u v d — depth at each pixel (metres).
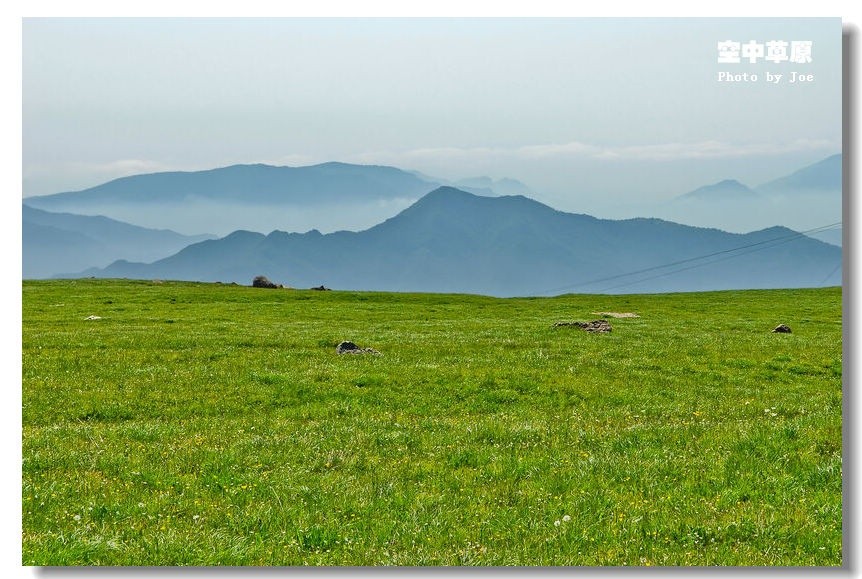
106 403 25.58
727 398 28.56
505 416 23.61
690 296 117.69
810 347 44.25
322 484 15.20
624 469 15.82
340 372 31.42
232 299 99.75
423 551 11.95
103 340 43.84
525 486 15.00
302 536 12.54
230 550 11.92
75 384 28.84
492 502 14.16
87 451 17.91
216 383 29.30
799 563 11.62
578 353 40.22
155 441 19.58
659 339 48.44
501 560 11.62
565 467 16.20
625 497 14.13
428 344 43.41
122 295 100.25
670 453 17.14
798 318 73.62
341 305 91.06
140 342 43.22
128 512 13.55
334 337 47.78
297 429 21.28
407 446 18.72
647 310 88.56
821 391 31.12
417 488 15.00
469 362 35.50
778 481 15.01
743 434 18.75
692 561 11.62
